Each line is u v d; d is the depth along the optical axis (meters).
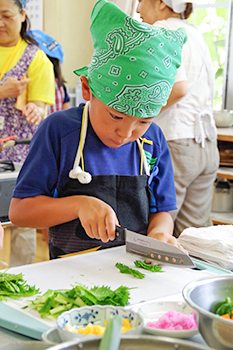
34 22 3.65
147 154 1.24
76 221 1.16
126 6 3.05
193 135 2.14
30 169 1.13
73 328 0.67
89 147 1.16
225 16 3.15
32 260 2.12
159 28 0.99
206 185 2.29
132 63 0.95
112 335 0.49
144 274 0.99
